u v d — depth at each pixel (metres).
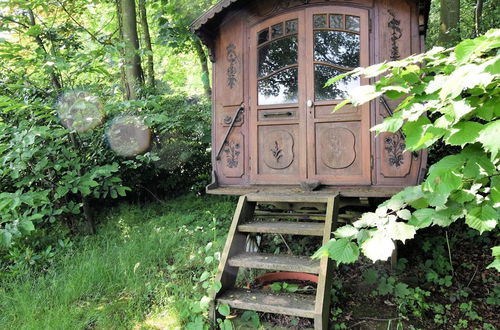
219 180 4.15
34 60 4.35
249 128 4.01
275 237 4.51
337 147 3.66
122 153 5.36
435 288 3.49
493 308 3.16
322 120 3.70
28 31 4.48
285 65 3.87
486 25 5.92
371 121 3.55
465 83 1.15
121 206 5.80
